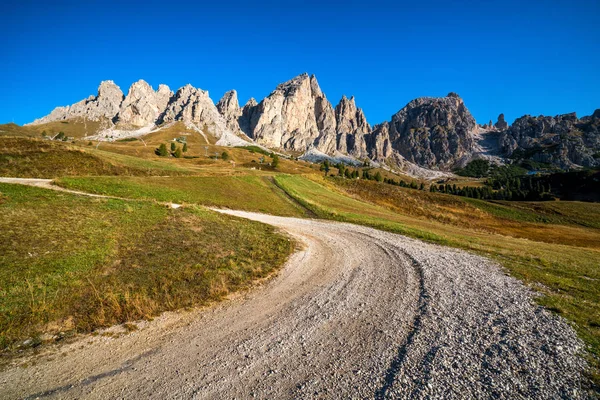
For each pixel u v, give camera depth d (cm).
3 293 971
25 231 1442
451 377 674
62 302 982
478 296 1186
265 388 652
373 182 8712
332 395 629
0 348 769
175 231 1853
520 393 616
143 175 5269
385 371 708
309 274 1520
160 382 668
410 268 1612
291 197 4938
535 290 1265
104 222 1761
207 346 824
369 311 1061
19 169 4103
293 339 866
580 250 3025
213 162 12288
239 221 2592
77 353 774
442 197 8238
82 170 4678
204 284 1259
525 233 5762
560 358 736
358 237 2522
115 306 997
